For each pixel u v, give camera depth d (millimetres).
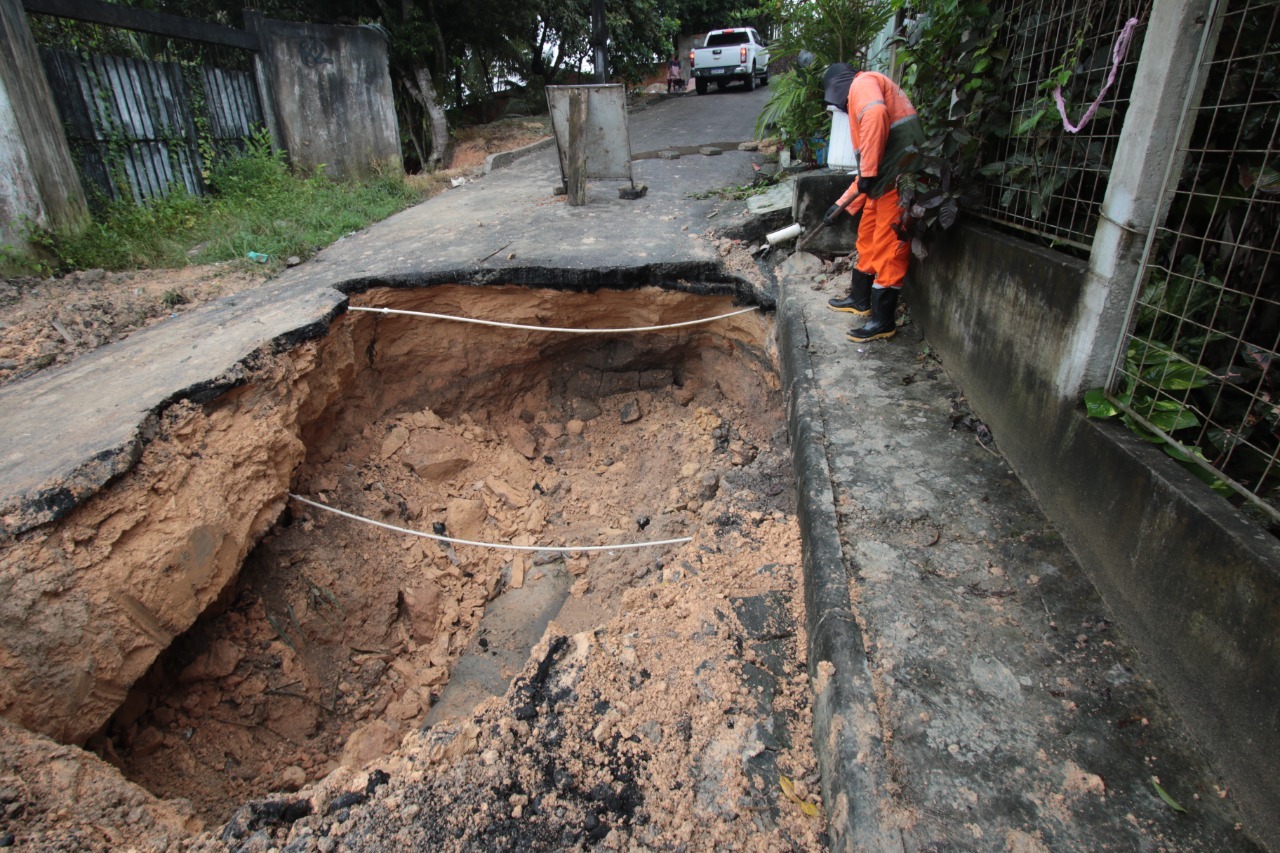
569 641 3025
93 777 2654
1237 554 1874
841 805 2012
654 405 6676
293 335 4578
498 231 6934
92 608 3068
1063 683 2279
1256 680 1815
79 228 6641
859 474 3340
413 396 6027
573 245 6297
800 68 6918
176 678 3838
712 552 3586
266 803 2484
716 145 10945
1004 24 3725
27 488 3023
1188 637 2092
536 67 17812
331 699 4352
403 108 12508
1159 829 1865
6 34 6008
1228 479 2115
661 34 18609
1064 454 2846
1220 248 2373
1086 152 2912
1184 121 2229
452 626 4953
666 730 2570
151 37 9734
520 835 2270
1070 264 2824
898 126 4137
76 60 7027
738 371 6172
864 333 4613
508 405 6598
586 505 5953
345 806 2451
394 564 4977
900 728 2160
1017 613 2551
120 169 7418
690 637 2967
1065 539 2852
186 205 7566
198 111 8523
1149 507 2279
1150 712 2170
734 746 2451
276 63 9484
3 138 5914
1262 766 1802
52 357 4566
